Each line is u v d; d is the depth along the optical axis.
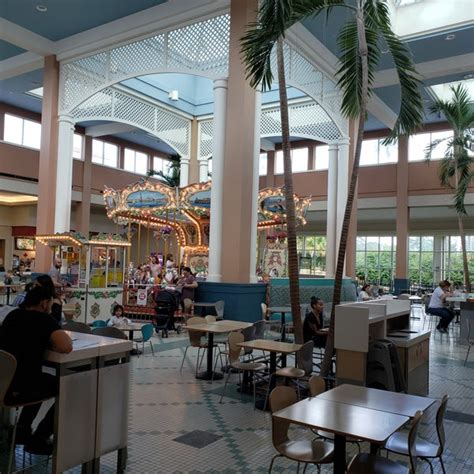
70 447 3.23
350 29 6.93
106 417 3.48
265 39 6.15
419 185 18.91
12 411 4.02
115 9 10.80
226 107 10.10
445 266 21.84
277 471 3.65
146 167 23.52
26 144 18.42
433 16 11.15
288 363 7.42
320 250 24.41
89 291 10.13
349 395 3.35
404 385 5.11
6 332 3.34
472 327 10.11
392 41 6.75
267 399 5.18
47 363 3.42
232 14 9.66
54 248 11.30
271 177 22.23
